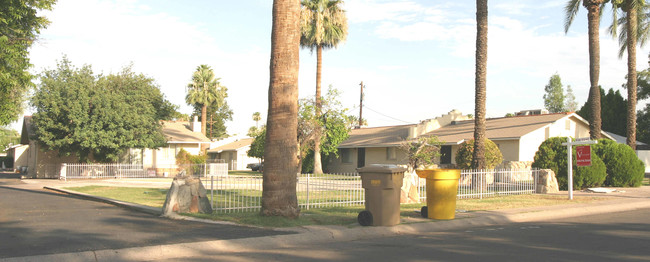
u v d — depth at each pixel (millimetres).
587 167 19875
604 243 8766
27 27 18500
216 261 7668
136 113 33312
